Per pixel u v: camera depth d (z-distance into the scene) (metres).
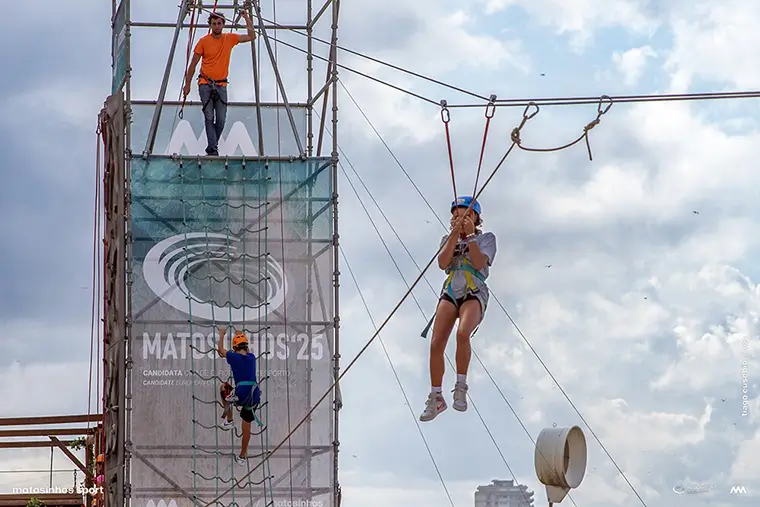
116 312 49.09
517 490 55.25
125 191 49.16
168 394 48.25
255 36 50.50
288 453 48.53
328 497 48.47
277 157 50.31
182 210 49.47
